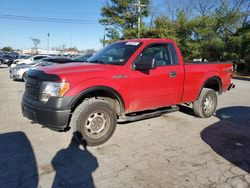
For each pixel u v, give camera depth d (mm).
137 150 4305
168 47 5422
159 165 3771
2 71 23031
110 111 4504
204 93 6141
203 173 3549
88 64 4664
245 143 4699
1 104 7777
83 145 4410
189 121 6062
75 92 4051
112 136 4938
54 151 4195
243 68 27266
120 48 5199
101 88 4316
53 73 4098
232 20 25891
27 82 4508
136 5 31922
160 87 5160
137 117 4953
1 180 3281
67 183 3254
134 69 4750
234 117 6527
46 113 4020
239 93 11062
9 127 5414
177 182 3307
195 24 26219
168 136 5004
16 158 3912
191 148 4422
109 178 3391
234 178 3428
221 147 4488
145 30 28656
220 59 26984
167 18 28844
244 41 23203
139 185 3227
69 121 4504
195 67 5855
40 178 3355
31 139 4711
